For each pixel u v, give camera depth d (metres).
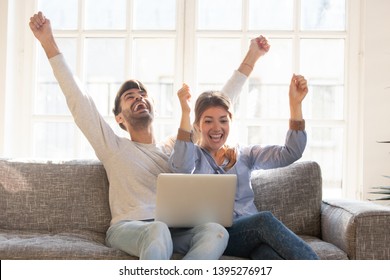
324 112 4.52
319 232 3.64
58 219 3.62
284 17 4.55
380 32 4.33
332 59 4.52
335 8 4.52
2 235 3.38
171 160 3.39
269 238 2.91
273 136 4.52
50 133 4.59
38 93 4.61
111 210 3.55
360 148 4.41
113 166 3.56
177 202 3.02
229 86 3.97
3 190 3.64
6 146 4.38
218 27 4.56
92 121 3.56
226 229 3.14
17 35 4.54
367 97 4.32
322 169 4.50
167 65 4.57
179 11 4.52
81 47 4.55
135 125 3.71
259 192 3.73
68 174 3.71
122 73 4.59
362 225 3.00
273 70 4.53
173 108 4.53
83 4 4.57
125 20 4.57
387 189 3.96
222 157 3.60
